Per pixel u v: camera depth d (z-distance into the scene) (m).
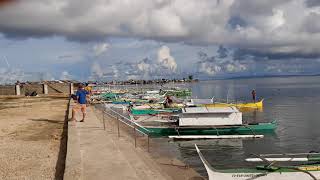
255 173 14.22
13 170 12.84
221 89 139.75
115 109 52.47
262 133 29.91
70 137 17.80
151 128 28.81
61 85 81.44
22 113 35.03
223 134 29.06
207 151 23.94
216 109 29.95
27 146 17.14
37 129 23.16
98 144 16.34
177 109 41.09
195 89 142.75
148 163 14.20
